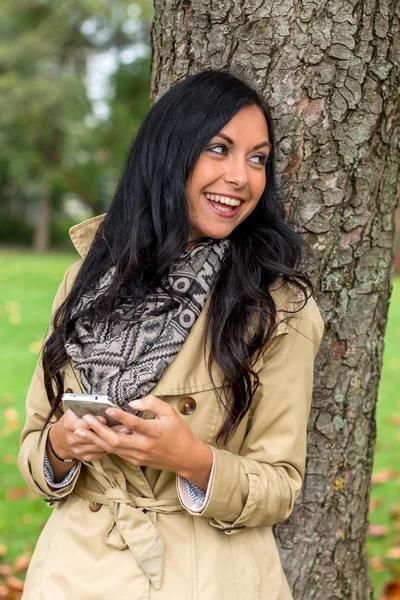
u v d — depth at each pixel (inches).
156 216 60.5
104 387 56.9
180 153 59.2
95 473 60.5
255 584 58.2
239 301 58.8
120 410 52.8
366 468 85.9
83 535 59.4
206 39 77.2
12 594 110.5
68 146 853.2
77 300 63.0
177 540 58.1
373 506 142.5
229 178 58.8
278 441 59.6
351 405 82.0
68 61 855.7
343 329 79.6
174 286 59.2
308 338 60.8
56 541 60.7
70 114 804.6
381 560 122.0
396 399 214.8
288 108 75.2
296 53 74.5
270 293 61.5
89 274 64.2
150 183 60.9
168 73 80.9
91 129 814.5
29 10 839.7
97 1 780.6
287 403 59.6
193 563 57.1
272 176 65.0
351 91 74.9
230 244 61.8
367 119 75.9
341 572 85.7
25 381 226.5
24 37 821.2
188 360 57.9
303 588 84.7
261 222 65.4
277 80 75.2
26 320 319.9
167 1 79.9
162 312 58.1
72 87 803.4
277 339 59.9
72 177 888.9
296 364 60.1
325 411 81.2
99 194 963.3
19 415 195.2
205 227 60.4
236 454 61.5
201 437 58.8
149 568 56.5
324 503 83.4
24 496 145.6
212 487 55.4
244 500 57.0
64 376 62.6
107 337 58.8
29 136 833.5
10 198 1028.5
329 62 74.4
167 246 59.4
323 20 73.9
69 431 55.8
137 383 56.4
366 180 77.2
